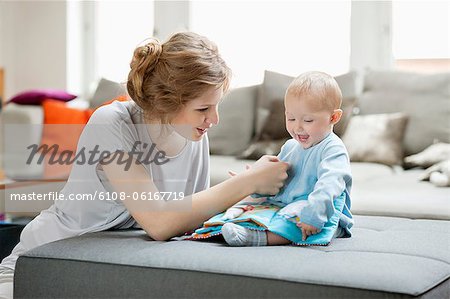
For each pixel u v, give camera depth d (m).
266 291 1.52
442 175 3.29
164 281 1.62
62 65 6.12
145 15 6.00
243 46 5.52
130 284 1.66
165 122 2.00
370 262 1.59
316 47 5.25
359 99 4.49
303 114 1.91
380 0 5.04
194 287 1.59
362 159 4.12
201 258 1.64
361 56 5.10
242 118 4.82
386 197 2.97
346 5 5.15
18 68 6.29
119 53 6.12
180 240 1.93
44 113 4.96
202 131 2.02
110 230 2.10
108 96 5.14
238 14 5.53
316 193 1.80
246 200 2.08
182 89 1.91
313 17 5.25
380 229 2.17
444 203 2.83
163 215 1.88
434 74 4.32
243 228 1.81
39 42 6.20
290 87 1.95
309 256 1.65
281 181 1.99
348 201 1.95
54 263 1.75
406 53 5.01
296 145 2.06
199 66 1.92
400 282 1.46
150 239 1.90
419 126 4.22
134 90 1.99
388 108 4.35
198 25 5.70
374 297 1.44
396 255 1.69
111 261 1.70
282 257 1.63
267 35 5.43
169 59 1.93
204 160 2.36
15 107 5.18
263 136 4.50
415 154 4.21
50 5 6.15
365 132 4.18
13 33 6.28
